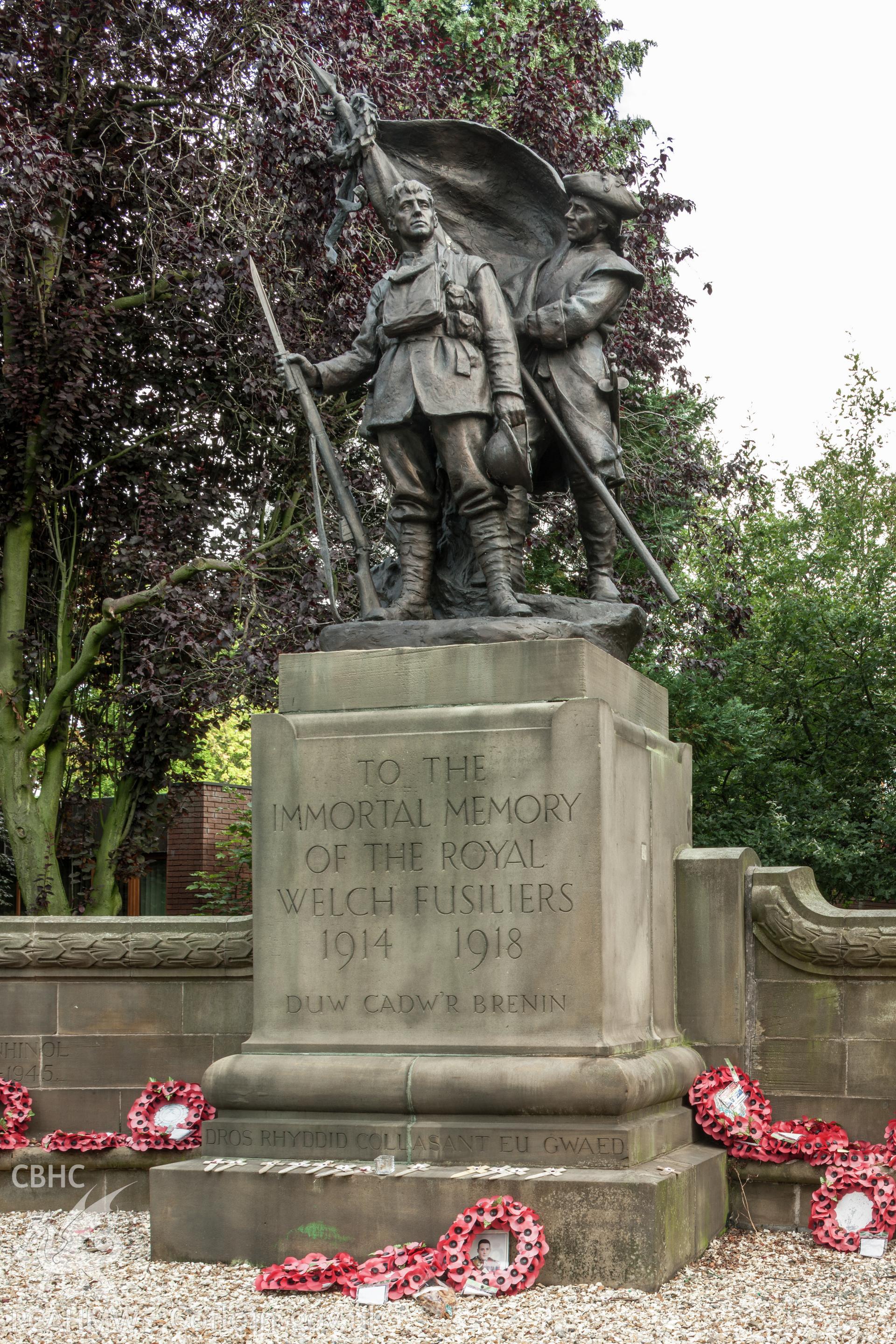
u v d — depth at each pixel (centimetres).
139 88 1440
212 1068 630
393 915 630
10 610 1466
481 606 722
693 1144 685
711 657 1688
